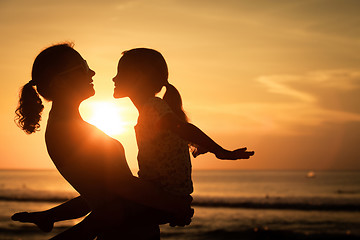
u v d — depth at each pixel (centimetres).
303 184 9112
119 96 236
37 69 217
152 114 215
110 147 206
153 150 221
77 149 203
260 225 2483
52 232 2059
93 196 206
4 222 2334
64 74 216
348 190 6700
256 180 11812
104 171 202
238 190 6800
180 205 215
